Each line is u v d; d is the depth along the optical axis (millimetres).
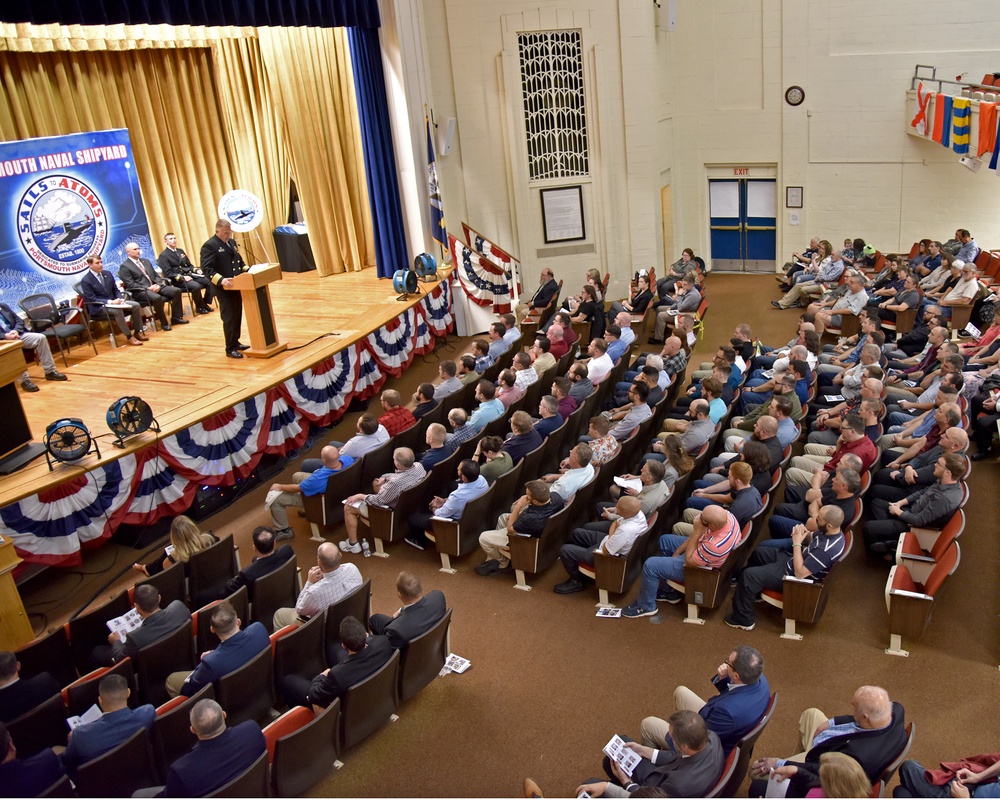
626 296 15789
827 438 8016
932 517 6160
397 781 5090
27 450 7734
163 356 10531
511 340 11227
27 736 4977
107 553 8148
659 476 6656
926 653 5801
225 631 5281
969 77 14617
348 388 10750
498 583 7082
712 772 4102
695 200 17172
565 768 5105
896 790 4293
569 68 14547
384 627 5820
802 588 5848
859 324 11781
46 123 11320
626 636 6266
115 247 11898
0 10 7516
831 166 15922
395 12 12734
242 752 4387
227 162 14117
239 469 8984
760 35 15641
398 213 13734
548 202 15211
